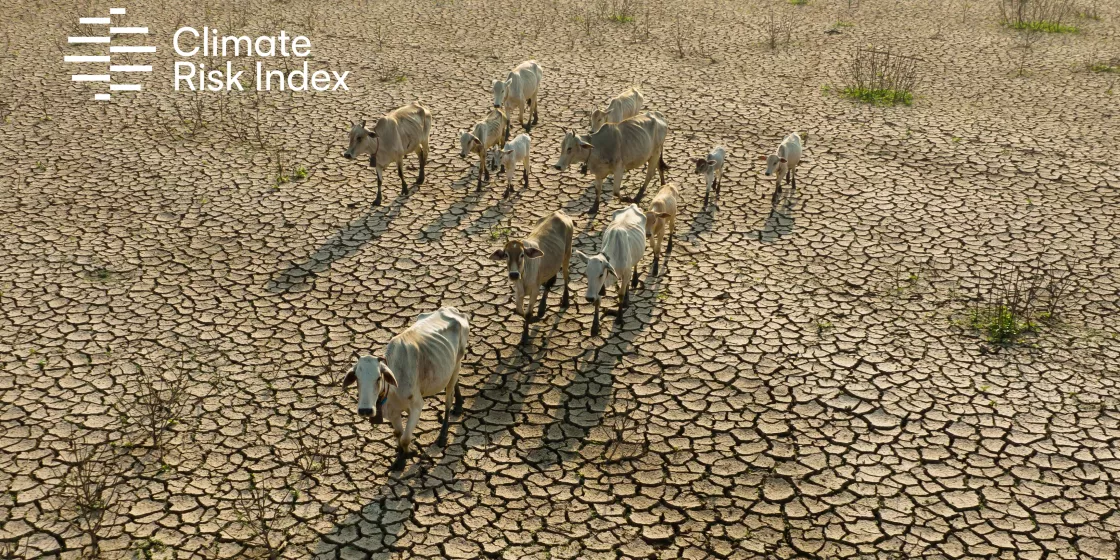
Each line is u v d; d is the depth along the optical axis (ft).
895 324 33.27
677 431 27.78
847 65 64.49
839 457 26.58
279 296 35.22
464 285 36.04
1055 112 54.85
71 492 25.03
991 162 47.67
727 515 24.53
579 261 37.88
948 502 24.84
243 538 23.62
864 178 45.88
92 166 46.68
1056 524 23.99
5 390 29.27
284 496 25.13
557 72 62.95
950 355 31.35
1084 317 33.63
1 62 62.28
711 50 68.39
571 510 24.76
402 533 23.90
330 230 40.45
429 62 64.59
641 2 82.94
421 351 25.71
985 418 28.09
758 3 83.41
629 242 32.89
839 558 23.07
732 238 39.88
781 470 26.12
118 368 30.58
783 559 23.06
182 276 36.50
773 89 59.57
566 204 43.29
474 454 26.89
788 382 29.99
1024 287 35.45
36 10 75.66
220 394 29.35
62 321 33.22
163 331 32.81
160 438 27.04
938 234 40.04
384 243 39.34
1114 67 63.05
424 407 29.04
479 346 32.14
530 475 26.04
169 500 24.89
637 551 23.36
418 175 46.24
